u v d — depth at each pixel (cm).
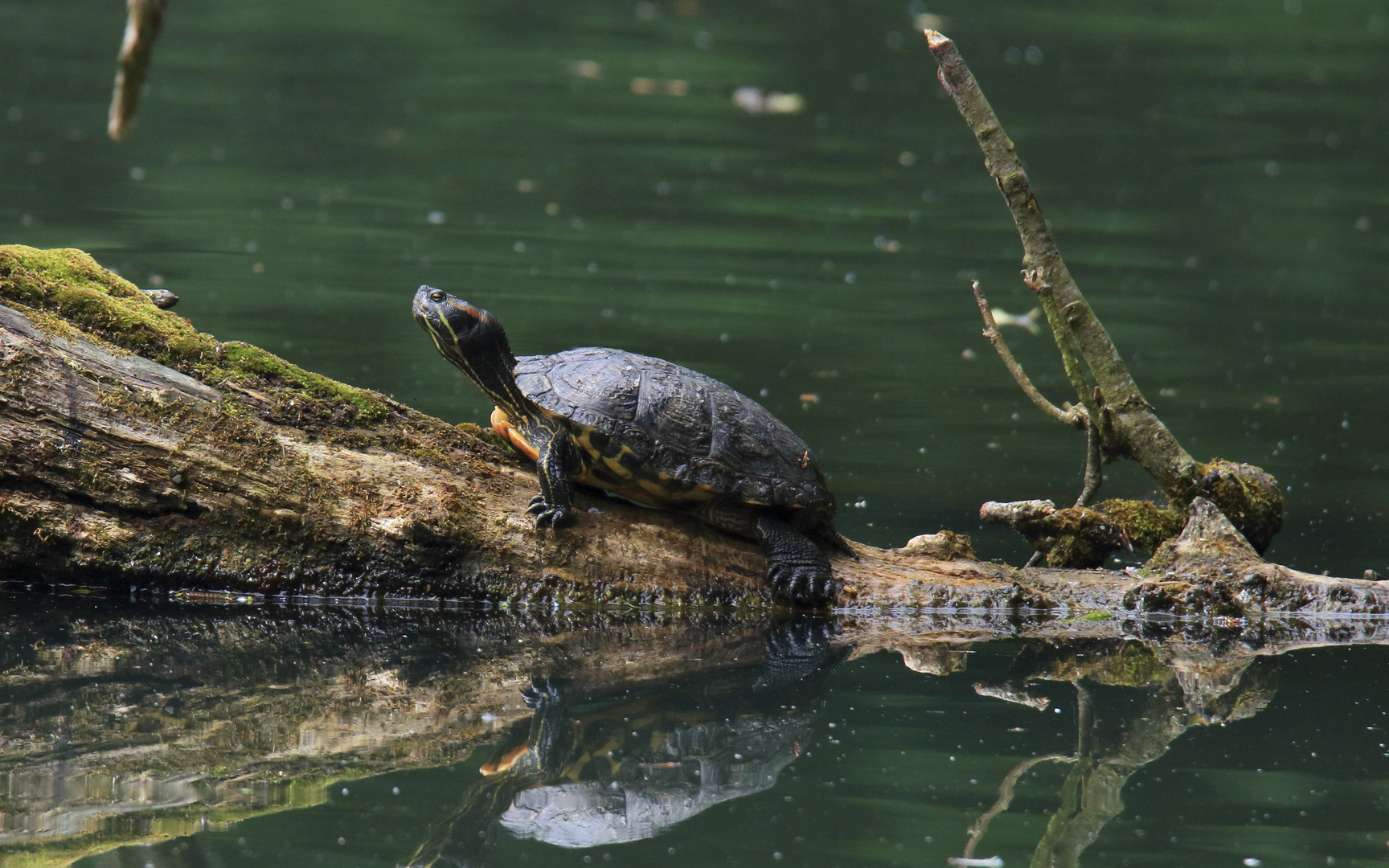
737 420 1031
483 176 2595
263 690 820
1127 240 2386
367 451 1052
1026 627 1023
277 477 1017
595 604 1032
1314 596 1028
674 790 689
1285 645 976
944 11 4244
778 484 1012
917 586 1048
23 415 981
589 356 1069
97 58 3338
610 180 2620
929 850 622
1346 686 869
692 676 878
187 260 1922
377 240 2138
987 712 812
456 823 638
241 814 641
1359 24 4288
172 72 3250
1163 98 3381
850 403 1571
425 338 1661
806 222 2422
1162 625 1029
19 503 990
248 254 1991
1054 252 1084
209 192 2331
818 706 819
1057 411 1131
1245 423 1531
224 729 751
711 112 3203
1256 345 1864
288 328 1653
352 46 3666
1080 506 1118
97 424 995
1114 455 1127
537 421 1045
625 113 3144
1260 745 758
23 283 1021
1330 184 2758
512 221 2309
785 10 4238
